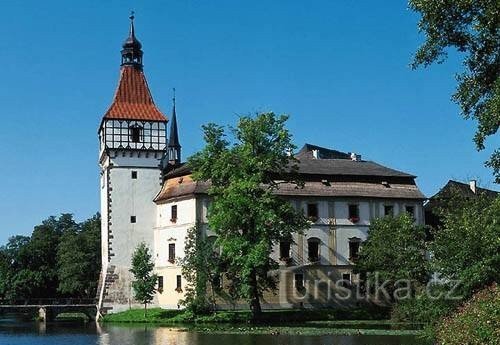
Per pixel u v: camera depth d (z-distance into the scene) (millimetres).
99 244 103688
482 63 21688
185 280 74688
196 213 74188
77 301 86312
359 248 76500
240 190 59406
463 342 19172
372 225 70438
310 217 76812
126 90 83000
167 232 77625
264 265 59031
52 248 110875
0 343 48406
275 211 60156
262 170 60781
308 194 77062
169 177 80000
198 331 52844
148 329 58156
